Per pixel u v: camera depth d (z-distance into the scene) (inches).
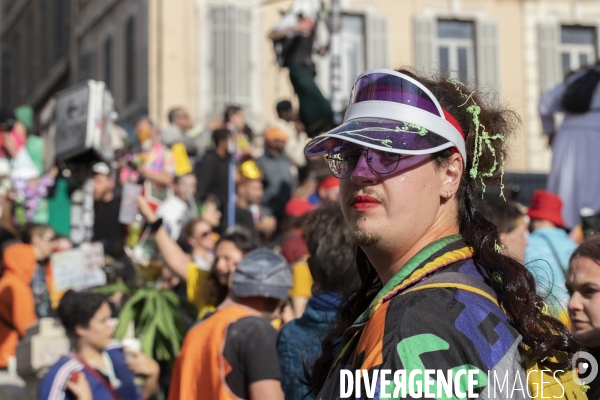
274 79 724.7
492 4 788.6
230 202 332.2
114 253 306.0
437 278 76.7
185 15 721.6
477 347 70.9
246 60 720.3
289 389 140.0
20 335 269.4
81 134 323.9
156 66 721.6
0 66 1261.1
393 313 73.3
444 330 71.1
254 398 149.8
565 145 302.7
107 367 199.6
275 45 304.0
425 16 775.7
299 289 194.2
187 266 214.7
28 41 1135.0
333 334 91.1
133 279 270.2
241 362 151.9
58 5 1011.3
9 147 402.0
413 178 80.1
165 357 217.0
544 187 488.7
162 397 216.5
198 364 156.0
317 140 83.3
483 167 85.0
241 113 415.8
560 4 796.0
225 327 154.6
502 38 788.0
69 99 331.6
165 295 224.1
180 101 715.4
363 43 767.1
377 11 768.9
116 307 241.6
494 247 81.3
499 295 78.9
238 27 720.3
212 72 718.5
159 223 217.5
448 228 82.7
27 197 396.5
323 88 717.3
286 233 262.4
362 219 80.4
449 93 84.4
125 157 399.2
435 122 80.7
